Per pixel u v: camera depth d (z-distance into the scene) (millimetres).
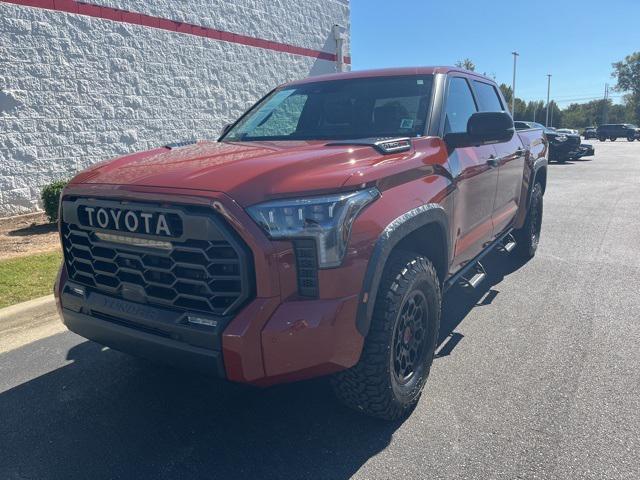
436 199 3176
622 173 17906
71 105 9008
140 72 10031
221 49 11617
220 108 11750
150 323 2555
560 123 99500
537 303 4953
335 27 14977
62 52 8781
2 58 8055
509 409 3143
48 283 5297
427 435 2912
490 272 5988
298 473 2639
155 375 3715
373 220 2586
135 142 10094
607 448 2756
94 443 2934
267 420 3109
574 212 9930
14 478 2650
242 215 2301
